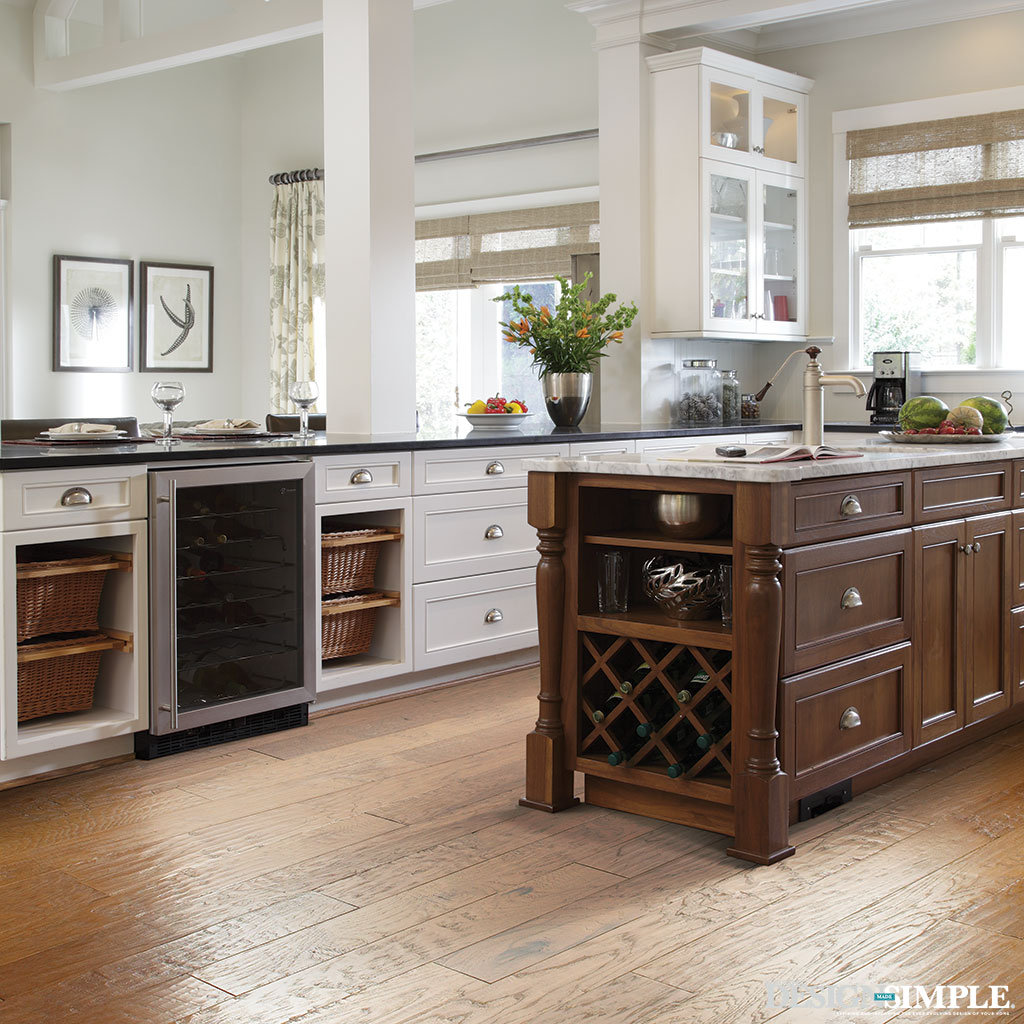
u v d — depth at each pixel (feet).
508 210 24.25
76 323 26.84
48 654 11.31
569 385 17.75
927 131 19.89
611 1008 7.04
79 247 26.89
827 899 8.62
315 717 13.78
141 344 27.94
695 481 9.70
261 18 22.29
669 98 19.16
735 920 8.25
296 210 27.99
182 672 12.20
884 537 10.69
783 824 9.43
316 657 13.47
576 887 8.86
